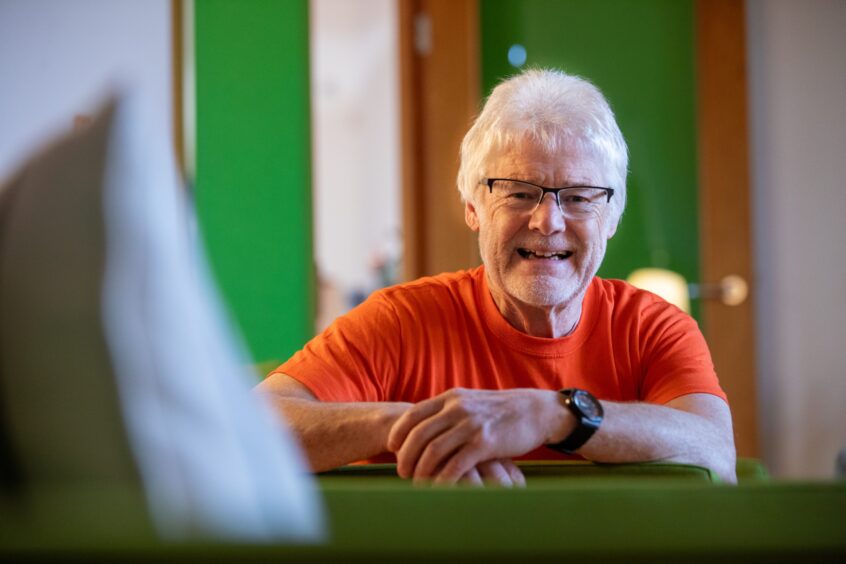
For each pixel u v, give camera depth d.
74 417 0.49
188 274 0.53
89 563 0.53
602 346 1.47
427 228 3.31
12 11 2.95
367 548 0.57
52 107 2.98
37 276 0.50
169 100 3.11
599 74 3.37
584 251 1.41
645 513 0.58
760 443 3.34
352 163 10.00
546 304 1.40
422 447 1.07
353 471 0.98
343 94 9.24
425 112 3.33
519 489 0.59
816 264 3.37
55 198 0.51
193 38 3.24
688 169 3.35
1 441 0.51
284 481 0.54
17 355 0.49
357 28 7.26
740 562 0.58
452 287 1.52
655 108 3.36
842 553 0.58
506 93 1.46
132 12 3.07
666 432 1.16
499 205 1.41
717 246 3.32
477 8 3.33
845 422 3.35
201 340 0.52
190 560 0.54
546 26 3.37
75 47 3.02
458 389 1.12
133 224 0.50
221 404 0.52
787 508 0.59
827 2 3.38
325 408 1.20
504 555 0.57
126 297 0.49
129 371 0.49
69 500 0.49
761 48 3.39
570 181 1.39
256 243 3.29
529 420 1.08
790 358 3.37
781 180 3.38
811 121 3.38
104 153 0.51
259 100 3.29
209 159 3.26
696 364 1.43
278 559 0.55
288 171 3.30
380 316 1.48
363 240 9.42
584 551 0.58
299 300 3.31
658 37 3.35
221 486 0.50
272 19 3.29
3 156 2.91
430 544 0.57
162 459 0.49
